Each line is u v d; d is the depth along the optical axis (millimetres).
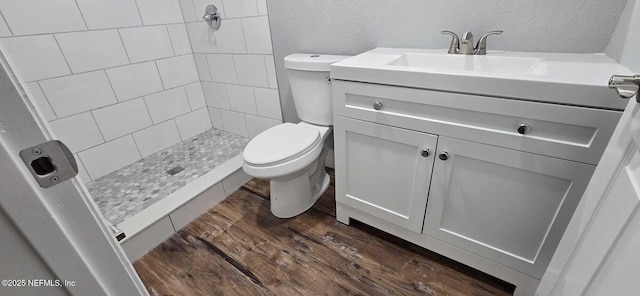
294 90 1503
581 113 688
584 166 731
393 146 1062
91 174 1772
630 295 387
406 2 1220
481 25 1115
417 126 961
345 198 1329
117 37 1729
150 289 1158
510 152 825
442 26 1192
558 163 764
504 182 882
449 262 1201
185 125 2246
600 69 775
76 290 354
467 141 884
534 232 895
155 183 1745
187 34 2066
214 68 2076
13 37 1359
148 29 1860
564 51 1013
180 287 1161
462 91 829
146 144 2025
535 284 968
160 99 2041
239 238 1390
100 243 366
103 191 1678
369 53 1225
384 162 1120
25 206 288
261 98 1961
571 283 595
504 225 946
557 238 857
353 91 1051
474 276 1138
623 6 859
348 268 1201
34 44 1428
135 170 1893
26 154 283
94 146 1757
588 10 921
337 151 1228
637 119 468
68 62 1561
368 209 1275
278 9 1561
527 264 951
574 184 764
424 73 868
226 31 1836
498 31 1027
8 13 1326
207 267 1242
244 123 2189
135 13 1776
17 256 300
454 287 1103
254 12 1648
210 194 1603
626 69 750
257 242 1359
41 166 296
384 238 1342
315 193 1618
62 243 325
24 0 1359
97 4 1608
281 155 1236
